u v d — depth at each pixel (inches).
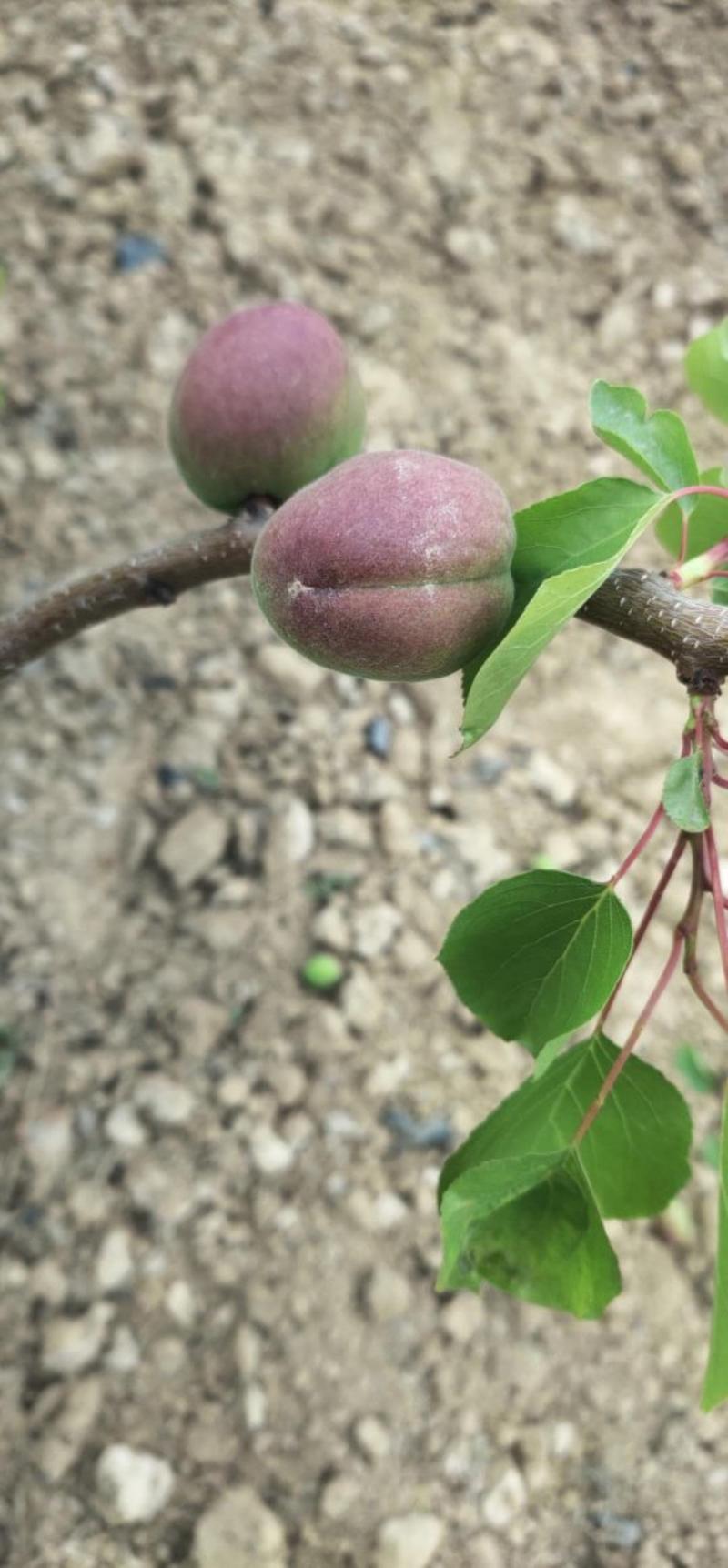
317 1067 23.3
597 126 32.2
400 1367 21.0
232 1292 21.3
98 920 24.3
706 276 31.5
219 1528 19.5
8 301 28.1
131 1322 21.0
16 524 26.7
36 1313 20.9
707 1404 8.8
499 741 26.9
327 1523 19.8
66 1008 23.5
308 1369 20.8
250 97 30.9
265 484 11.5
